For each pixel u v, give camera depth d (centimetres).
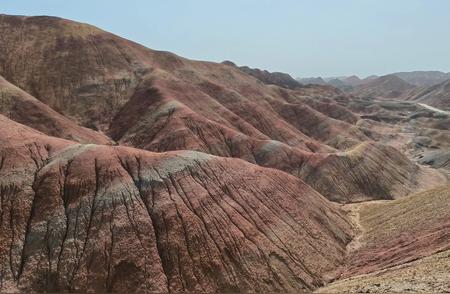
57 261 4047
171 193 4750
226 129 9681
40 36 11494
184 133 9000
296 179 6209
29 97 8756
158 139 9050
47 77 10519
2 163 4744
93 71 11019
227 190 5119
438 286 2878
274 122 12056
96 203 4522
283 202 5456
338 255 5047
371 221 6081
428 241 4397
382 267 4309
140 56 12344
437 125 17888
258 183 5512
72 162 4897
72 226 4316
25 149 4978
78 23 12400
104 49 11781
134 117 9925
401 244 4772
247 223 4800
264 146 9512
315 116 14562
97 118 10088
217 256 4303
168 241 4300
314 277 4503
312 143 11588
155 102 10100
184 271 4122
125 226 4347
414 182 9856
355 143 13012
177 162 5166
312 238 5128
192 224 4478
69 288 3900
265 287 4216
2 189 4500
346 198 8631
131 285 3966
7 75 10250
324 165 9169
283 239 4841
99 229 4306
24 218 4341
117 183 4725
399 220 5547
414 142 15050
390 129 17088
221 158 5628
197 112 10544
